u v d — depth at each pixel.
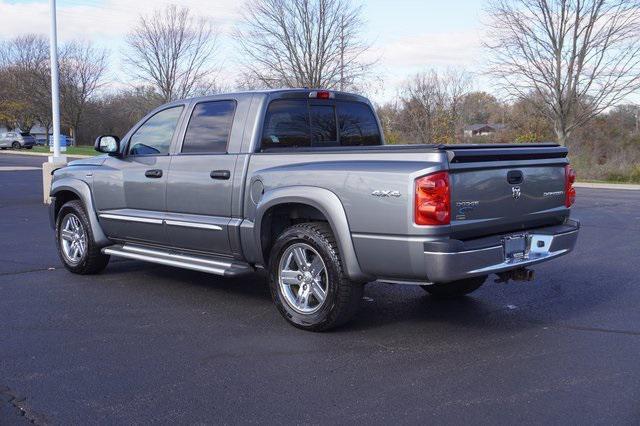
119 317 5.78
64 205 7.52
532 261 5.20
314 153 5.30
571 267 8.05
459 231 4.78
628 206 15.70
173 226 6.32
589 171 27.67
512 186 5.17
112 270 7.78
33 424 3.66
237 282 7.18
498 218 5.07
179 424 3.66
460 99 35.44
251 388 4.17
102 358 4.73
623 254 8.95
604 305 6.22
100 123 57.41
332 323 5.19
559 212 5.70
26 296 6.50
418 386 4.19
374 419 3.71
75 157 37.41
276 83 29.41
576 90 26.67
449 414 3.76
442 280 4.64
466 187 4.80
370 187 4.81
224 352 4.86
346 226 4.95
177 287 6.92
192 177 6.13
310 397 4.03
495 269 4.90
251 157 5.71
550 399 3.96
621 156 29.52
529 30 26.70
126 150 6.98
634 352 4.83
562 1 25.64
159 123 6.69
